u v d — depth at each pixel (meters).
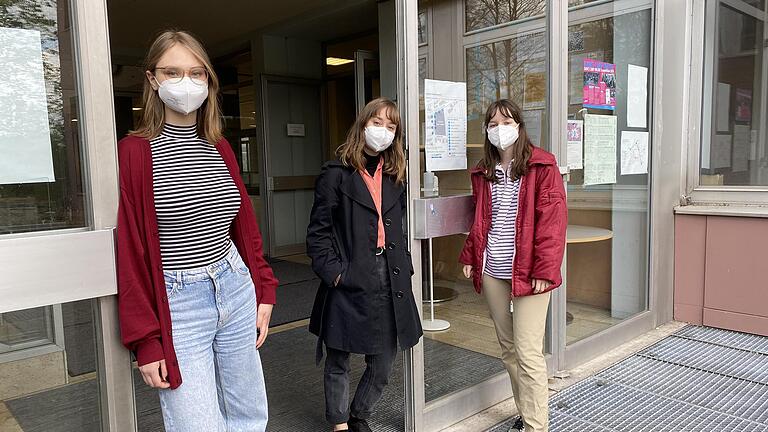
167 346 1.40
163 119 1.48
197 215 1.45
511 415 2.72
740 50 3.95
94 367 1.54
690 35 4.12
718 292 3.98
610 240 3.67
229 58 7.50
